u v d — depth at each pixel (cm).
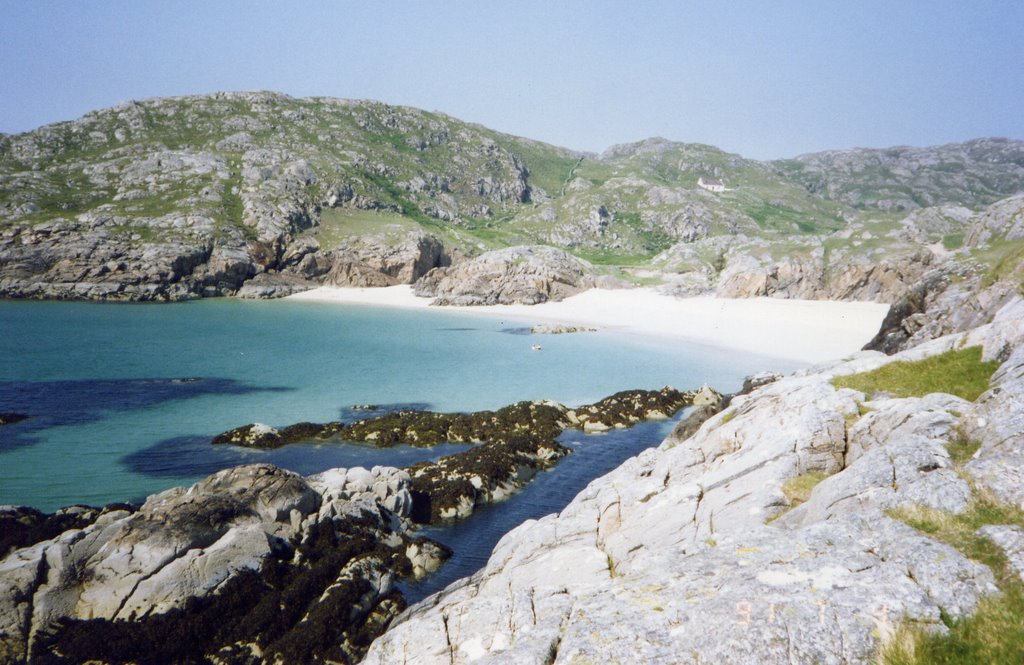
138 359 8712
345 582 2789
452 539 3562
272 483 3108
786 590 1138
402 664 1673
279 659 2438
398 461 4872
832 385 2639
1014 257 5519
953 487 1389
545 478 4541
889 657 977
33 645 2250
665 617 1170
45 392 6775
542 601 1619
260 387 7300
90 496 4078
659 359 9188
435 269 18438
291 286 17838
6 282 14450
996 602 1032
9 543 2914
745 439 2502
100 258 15600
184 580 2531
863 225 15800
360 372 8225
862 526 1372
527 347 10294
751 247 17638
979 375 2319
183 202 18862
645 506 2273
